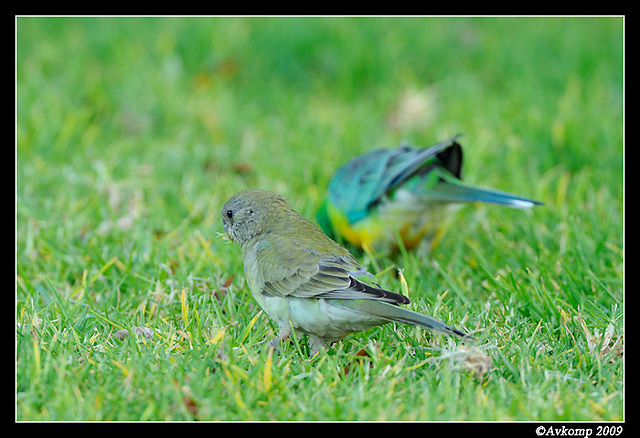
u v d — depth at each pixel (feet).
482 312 28.81
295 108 51.31
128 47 55.67
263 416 22.38
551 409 22.38
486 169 43.80
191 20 58.59
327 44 57.00
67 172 42.06
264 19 58.85
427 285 32.55
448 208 35.68
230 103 51.39
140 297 30.83
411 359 25.72
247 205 28.66
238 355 25.29
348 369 25.29
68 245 35.37
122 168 43.47
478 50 57.77
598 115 47.11
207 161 44.98
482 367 24.23
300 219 28.43
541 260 33.53
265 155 45.21
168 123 49.49
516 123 47.44
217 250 34.78
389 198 35.27
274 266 26.32
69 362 24.35
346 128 47.70
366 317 24.35
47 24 57.98
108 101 50.47
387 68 55.62
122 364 24.40
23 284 31.96
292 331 25.75
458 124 48.67
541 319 28.22
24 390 23.48
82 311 28.78
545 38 58.59
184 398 22.75
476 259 34.40
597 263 33.24
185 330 27.20
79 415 22.11
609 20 59.98
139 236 35.29
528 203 33.53
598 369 24.72
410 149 37.19
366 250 34.37
